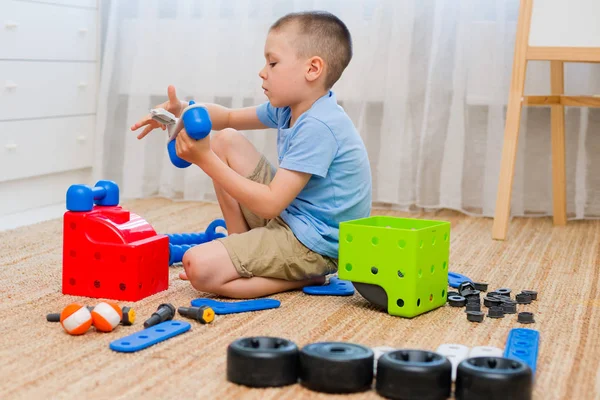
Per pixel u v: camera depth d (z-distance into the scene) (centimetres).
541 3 204
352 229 130
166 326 117
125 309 119
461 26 236
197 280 135
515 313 133
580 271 169
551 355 111
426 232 128
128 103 262
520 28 206
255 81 254
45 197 247
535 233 216
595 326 126
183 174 263
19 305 130
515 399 88
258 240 140
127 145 263
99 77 266
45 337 113
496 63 235
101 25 267
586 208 240
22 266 160
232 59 255
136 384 95
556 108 224
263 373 94
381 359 94
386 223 145
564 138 228
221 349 109
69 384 95
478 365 94
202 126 129
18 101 225
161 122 138
